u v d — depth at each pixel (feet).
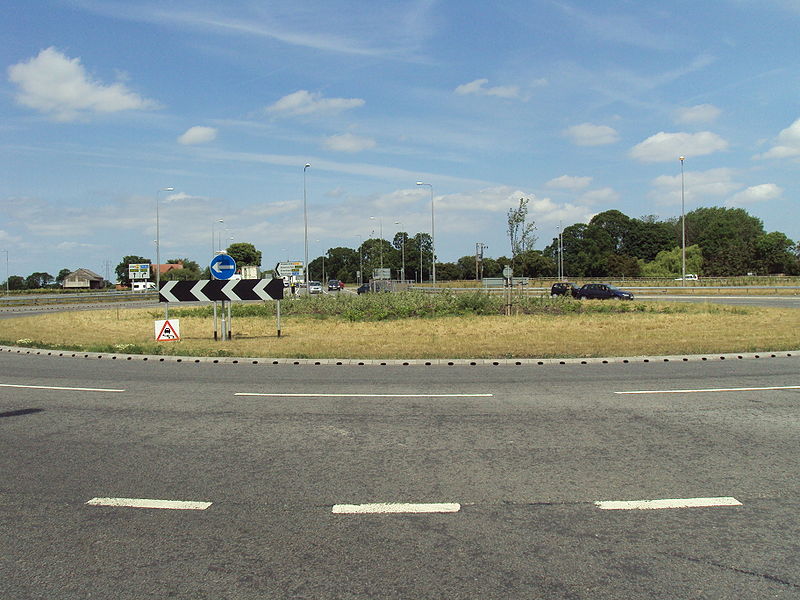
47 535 14.98
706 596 12.04
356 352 51.90
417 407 29.53
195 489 18.06
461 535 14.85
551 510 16.40
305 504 16.84
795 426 25.46
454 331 73.00
